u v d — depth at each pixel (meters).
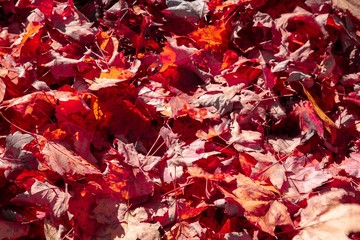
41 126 0.73
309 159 0.71
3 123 0.74
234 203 0.66
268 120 0.75
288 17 0.79
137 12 0.83
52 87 0.78
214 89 0.75
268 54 0.78
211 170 0.70
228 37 0.81
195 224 0.65
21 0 0.84
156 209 0.66
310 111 0.73
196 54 0.78
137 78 0.77
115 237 0.65
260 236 0.66
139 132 0.74
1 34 0.81
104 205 0.67
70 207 0.66
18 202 0.67
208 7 0.81
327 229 0.64
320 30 0.78
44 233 0.66
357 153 0.71
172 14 0.82
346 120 0.73
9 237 0.65
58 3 0.84
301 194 0.68
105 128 0.74
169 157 0.70
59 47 0.80
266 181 0.69
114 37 0.81
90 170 0.67
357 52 0.78
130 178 0.68
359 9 0.79
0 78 0.73
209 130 0.73
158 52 0.82
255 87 0.76
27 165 0.66
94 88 0.72
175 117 0.73
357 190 0.67
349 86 0.77
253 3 0.81
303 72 0.76
